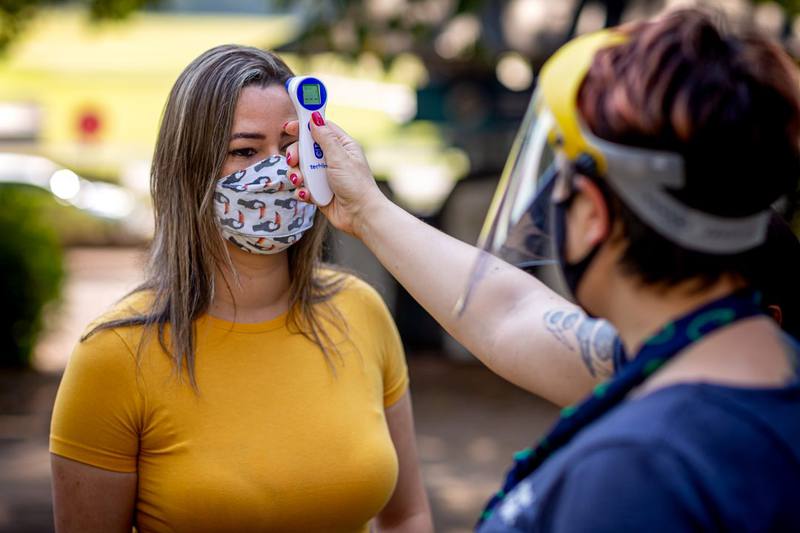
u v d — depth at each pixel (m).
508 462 7.73
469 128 10.55
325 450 2.29
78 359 2.24
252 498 2.22
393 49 9.40
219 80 2.27
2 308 10.82
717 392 1.29
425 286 2.03
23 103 16.64
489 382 10.47
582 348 1.88
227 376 2.29
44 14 11.95
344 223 2.15
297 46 9.54
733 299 1.38
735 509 1.22
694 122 1.32
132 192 21.52
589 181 1.41
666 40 1.38
